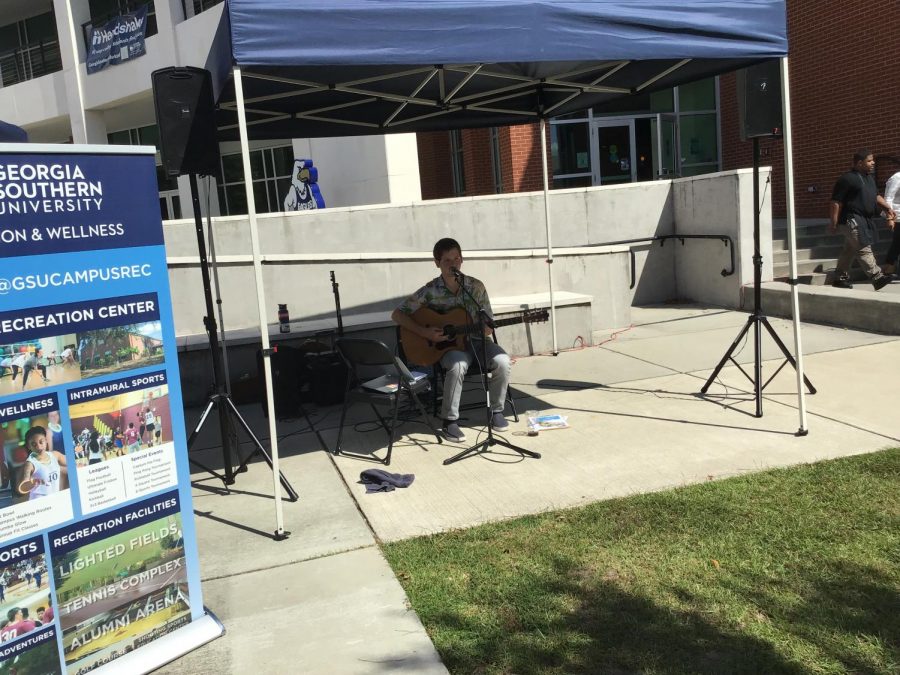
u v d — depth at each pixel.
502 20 3.98
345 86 5.80
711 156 16.06
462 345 5.45
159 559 2.90
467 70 5.77
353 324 7.28
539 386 6.71
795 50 13.85
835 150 13.27
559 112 7.82
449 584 3.29
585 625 2.90
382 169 12.66
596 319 9.02
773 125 5.04
